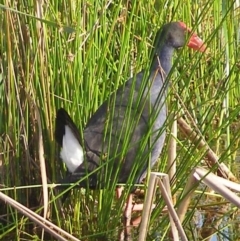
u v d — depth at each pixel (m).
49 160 7.84
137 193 8.98
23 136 7.66
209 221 7.91
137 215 8.22
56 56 7.64
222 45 10.09
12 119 7.53
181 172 7.05
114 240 7.54
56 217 7.80
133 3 7.53
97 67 8.00
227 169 8.58
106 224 7.43
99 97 8.34
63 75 7.71
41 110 7.65
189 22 9.66
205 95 8.93
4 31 7.24
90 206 7.96
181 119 8.58
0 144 7.71
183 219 6.91
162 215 7.91
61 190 7.52
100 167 6.93
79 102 7.90
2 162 7.74
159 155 8.55
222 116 9.34
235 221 7.91
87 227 7.77
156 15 8.98
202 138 7.02
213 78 9.76
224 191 5.62
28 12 7.28
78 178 7.16
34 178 7.86
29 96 7.41
